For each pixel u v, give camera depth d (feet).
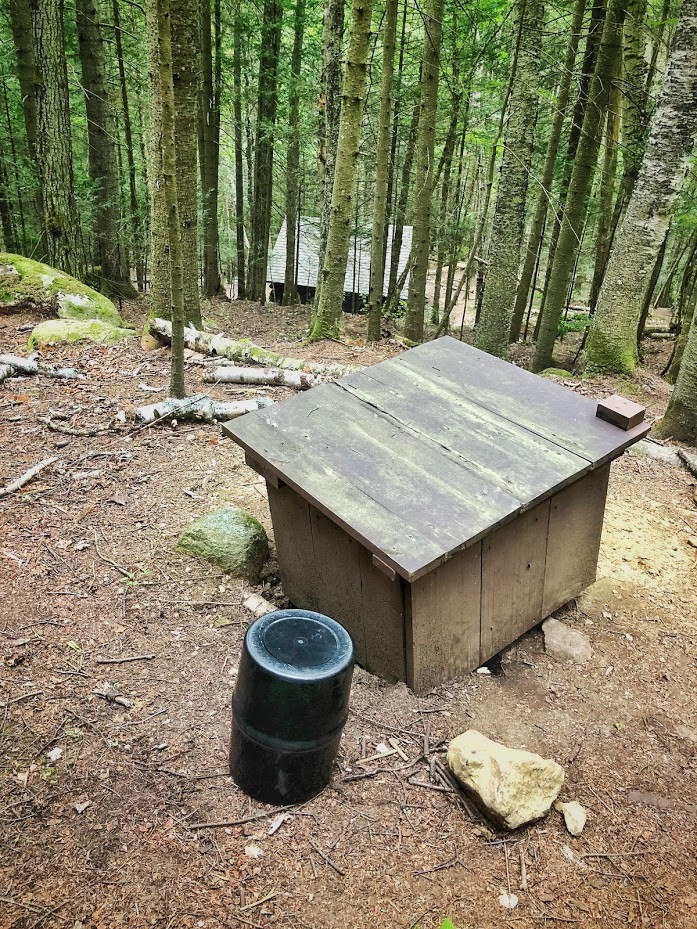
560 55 34.19
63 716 9.49
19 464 15.87
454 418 11.25
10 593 11.66
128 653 10.73
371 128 45.75
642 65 32.78
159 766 8.93
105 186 41.86
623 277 25.34
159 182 23.20
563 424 11.01
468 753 8.85
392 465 10.27
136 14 50.03
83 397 19.48
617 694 11.09
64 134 30.58
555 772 8.95
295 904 7.49
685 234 41.75
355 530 9.12
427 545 8.83
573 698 10.94
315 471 10.23
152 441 17.38
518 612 11.55
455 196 48.24
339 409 11.57
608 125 33.99
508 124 28.68
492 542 10.18
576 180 31.50
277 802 8.54
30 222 43.37
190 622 11.50
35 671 10.18
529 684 11.18
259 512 14.87
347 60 24.23
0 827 8.00
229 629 11.41
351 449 10.65
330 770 8.77
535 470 10.08
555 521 11.15
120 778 8.71
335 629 8.54
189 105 23.25
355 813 8.59
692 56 21.91
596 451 10.42
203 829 8.20
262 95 50.98
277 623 8.54
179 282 17.44
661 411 23.40
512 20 32.58
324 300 28.32
